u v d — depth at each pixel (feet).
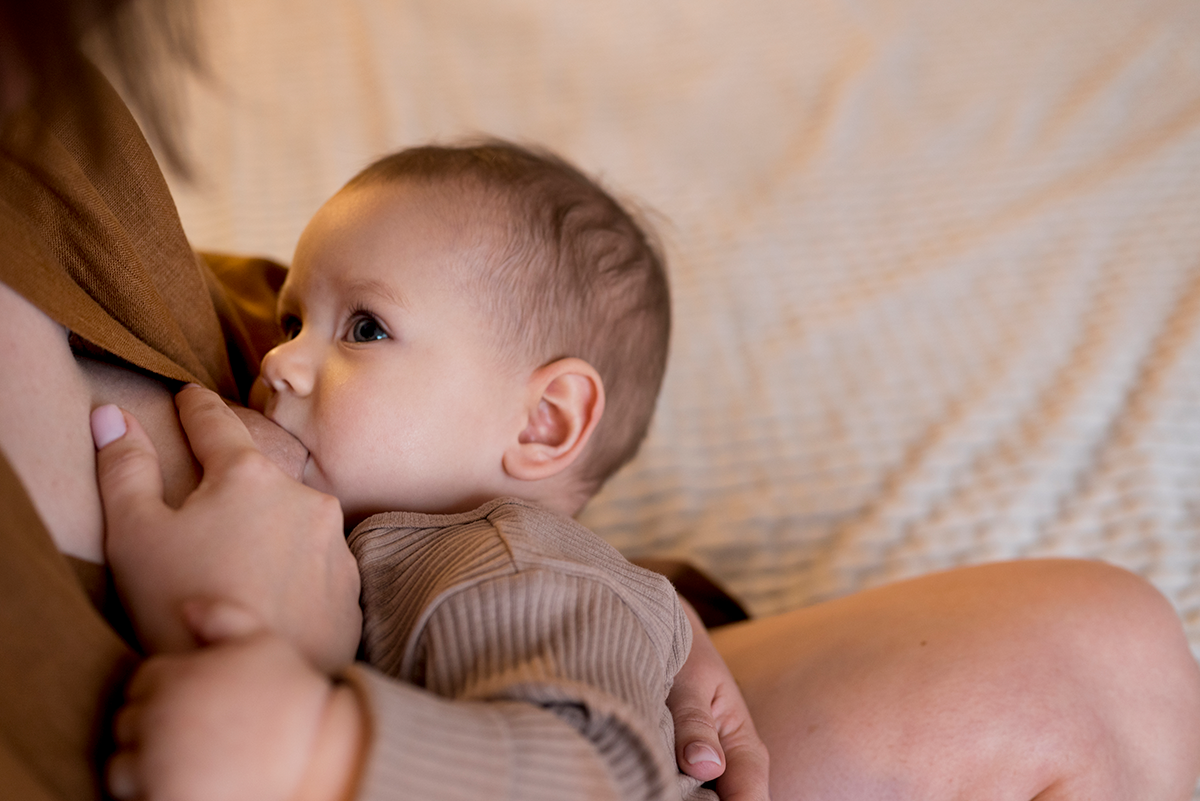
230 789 1.41
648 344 3.21
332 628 1.82
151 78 1.53
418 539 2.23
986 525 4.30
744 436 4.90
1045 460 4.56
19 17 1.27
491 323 2.71
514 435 2.73
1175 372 4.87
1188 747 2.69
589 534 2.34
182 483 1.92
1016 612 2.73
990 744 2.51
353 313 2.65
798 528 4.48
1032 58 7.56
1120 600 2.79
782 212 6.25
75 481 1.73
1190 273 5.53
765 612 4.17
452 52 7.70
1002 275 5.68
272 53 7.50
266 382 2.59
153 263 2.19
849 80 7.30
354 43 7.67
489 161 2.98
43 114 1.42
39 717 1.38
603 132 6.90
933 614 2.79
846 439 4.84
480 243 2.75
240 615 1.61
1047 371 5.07
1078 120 6.83
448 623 1.93
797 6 8.35
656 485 4.69
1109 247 5.78
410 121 6.81
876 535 4.32
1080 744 2.52
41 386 1.70
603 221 3.09
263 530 1.80
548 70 7.57
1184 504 4.32
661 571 3.69
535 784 1.58
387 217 2.73
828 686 2.68
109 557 1.74
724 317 5.53
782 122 7.06
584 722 1.75
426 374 2.60
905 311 5.51
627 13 8.29
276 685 1.48
